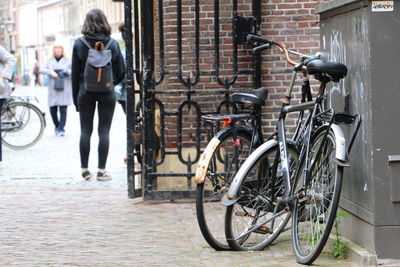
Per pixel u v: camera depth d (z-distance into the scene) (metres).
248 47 22.30
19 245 16.77
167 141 22.41
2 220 19.38
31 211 20.53
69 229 18.34
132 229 18.33
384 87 14.03
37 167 29.45
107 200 22.11
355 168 14.95
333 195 14.03
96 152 34.16
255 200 15.97
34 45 168.12
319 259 15.02
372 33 14.02
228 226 15.80
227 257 15.59
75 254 15.95
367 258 14.20
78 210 20.66
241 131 16.72
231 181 16.47
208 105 22.16
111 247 16.55
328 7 16.03
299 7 23.11
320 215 14.75
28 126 35.09
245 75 22.44
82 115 26.08
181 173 21.64
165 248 16.44
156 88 22.69
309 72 15.16
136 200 22.02
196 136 21.72
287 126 22.95
